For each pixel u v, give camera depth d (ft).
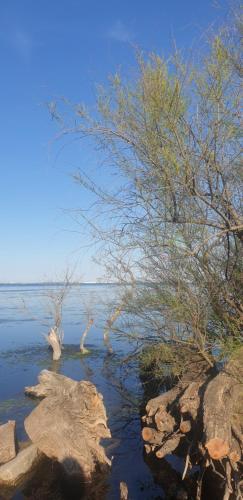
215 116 27.63
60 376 49.44
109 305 39.34
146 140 28.02
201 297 31.94
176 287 32.73
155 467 31.07
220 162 28.19
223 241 30.68
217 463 23.39
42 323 114.21
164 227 30.25
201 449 22.24
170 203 29.35
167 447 24.73
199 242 29.94
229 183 28.68
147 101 27.55
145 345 38.60
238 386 24.43
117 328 42.16
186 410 24.67
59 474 30.81
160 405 27.20
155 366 38.01
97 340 90.53
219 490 24.13
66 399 33.30
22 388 53.26
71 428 31.32
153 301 35.37
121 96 28.27
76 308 166.91
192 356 32.96
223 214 29.43
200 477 24.95
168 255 31.48
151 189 29.35
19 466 29.68
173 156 27.35
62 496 28.91
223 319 32.04
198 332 31.42
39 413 32.73
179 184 28.30
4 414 43.16
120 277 36.32
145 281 35.40
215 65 27.43
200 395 25.09
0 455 32.01
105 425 32.42
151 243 31.01
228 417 22.24
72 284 84.02
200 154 28.02
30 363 69.05
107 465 31.07
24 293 330.54
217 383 24.45
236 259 30.32
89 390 32.45
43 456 31.60
